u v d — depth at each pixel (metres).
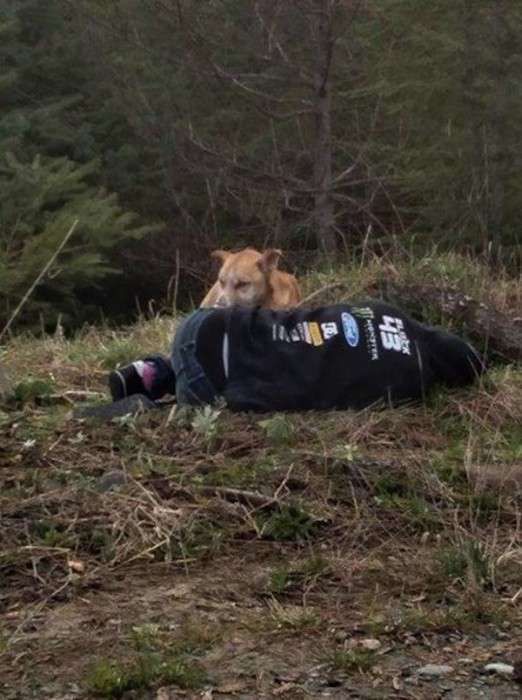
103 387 7.46
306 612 5.19
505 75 18.33
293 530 5.70
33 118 20.94
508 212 17.77
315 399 6.62
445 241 16.48
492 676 4.93
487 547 5.62
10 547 5.52
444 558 5.50
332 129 21.06
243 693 4.80
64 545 5.54
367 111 20.97
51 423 6.52
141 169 22.20
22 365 7.88
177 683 4.83
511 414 6.81
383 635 5.12
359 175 20.33
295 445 6.31
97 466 6.05
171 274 21.06
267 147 20.80
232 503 5.80
